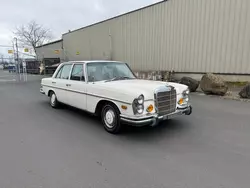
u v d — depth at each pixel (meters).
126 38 15.51
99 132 3.81
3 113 5.24
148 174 2.36
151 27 13.30
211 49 10.39
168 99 3.59
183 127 4.09
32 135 3.64
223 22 9.78
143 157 2.79
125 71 4.97
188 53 11.41
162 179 2.25
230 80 9.94
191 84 9.08
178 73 12.08
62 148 3.08
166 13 12.20
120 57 16.42
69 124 4.31
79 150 3.01
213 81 8.09
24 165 2.56
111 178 2.28
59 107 5.82
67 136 3.60
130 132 3.79
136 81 4.19
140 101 3.17
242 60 9.45
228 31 9.68
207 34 10.44
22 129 3.97
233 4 9.35
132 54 15.16
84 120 4.61
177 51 11.95
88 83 4.19
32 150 3.01
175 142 3.32
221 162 2.63
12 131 3.85
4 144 3.23
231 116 4.96
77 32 22.12
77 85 4.47
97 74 4.42
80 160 2.70
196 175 2.33
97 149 3.05
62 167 2.52
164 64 12.84
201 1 10.42
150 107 3.30
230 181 2.21
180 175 2.33
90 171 2.42
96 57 19.55
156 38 13.09
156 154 2.88
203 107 5.99
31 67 25.28
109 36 17.30
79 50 22.30
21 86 11.75
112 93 3.55
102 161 2.67
